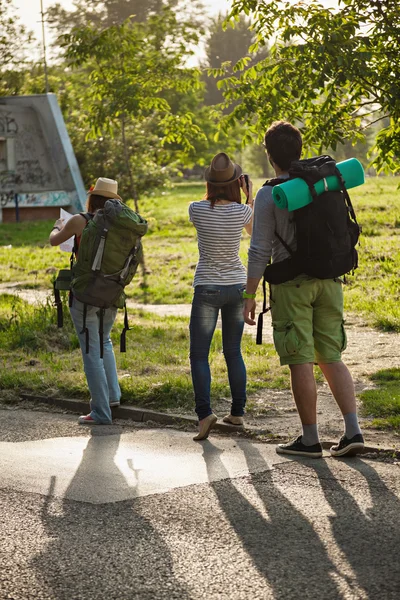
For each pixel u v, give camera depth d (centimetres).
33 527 589
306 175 690
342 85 1315
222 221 821
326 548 535
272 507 616
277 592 473
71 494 663
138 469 730
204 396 831
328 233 699
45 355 1283
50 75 5869
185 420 909
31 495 662
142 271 2500
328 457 747
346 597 464
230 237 826
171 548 543
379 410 877
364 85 1362
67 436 873
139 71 2638
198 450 791
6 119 4709
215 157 833
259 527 576
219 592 476
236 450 783
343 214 705
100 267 896
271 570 503
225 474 703
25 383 1091
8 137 4694
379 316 1568
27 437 869
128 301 2077
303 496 638
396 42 1341
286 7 1408
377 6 1344
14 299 1939
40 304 1612
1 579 501
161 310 1877
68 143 4809
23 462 763
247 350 1291
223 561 519
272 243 725
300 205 690
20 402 1052
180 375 1062
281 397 980
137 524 590
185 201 5331
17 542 561
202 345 836
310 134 1423
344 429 824
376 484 662
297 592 472
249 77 1470
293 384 738
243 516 599
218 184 828
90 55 2614
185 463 744
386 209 3372
